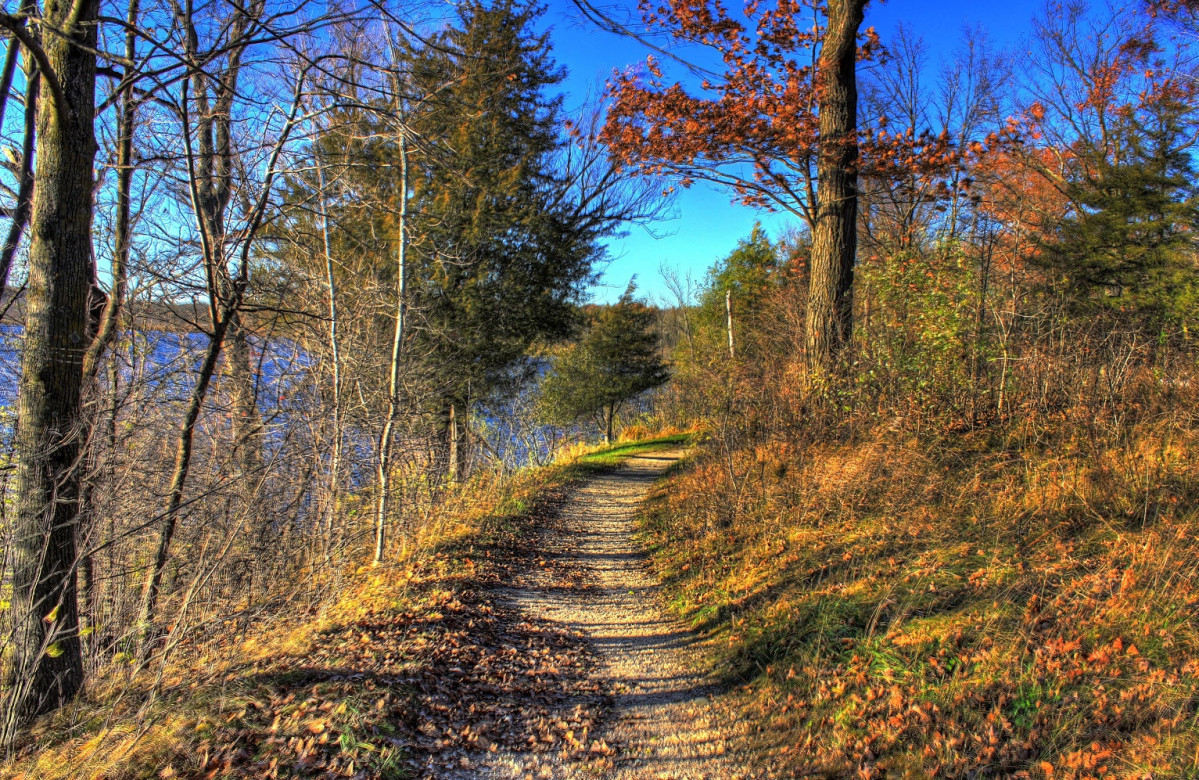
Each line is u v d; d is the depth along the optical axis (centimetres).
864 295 1200
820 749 403
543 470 1888
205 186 878
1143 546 479
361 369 1068
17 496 486
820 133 1137
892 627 484
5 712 458
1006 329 950
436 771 380
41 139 492
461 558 885
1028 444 790
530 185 1573
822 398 1040
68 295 500
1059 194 1925
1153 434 665
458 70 877
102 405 694
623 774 399
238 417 881
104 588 764
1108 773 309
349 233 971
